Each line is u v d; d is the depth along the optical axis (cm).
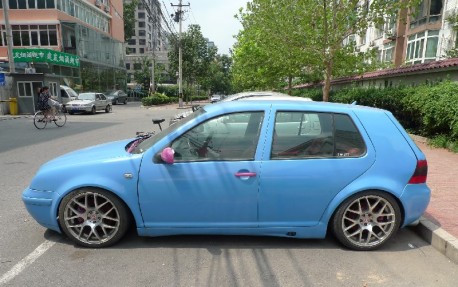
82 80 3806
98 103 2508
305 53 1195
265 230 363
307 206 358
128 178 354
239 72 2981
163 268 331
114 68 4888
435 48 2386
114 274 320
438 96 934
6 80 2108
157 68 6028
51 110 1475
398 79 1570
